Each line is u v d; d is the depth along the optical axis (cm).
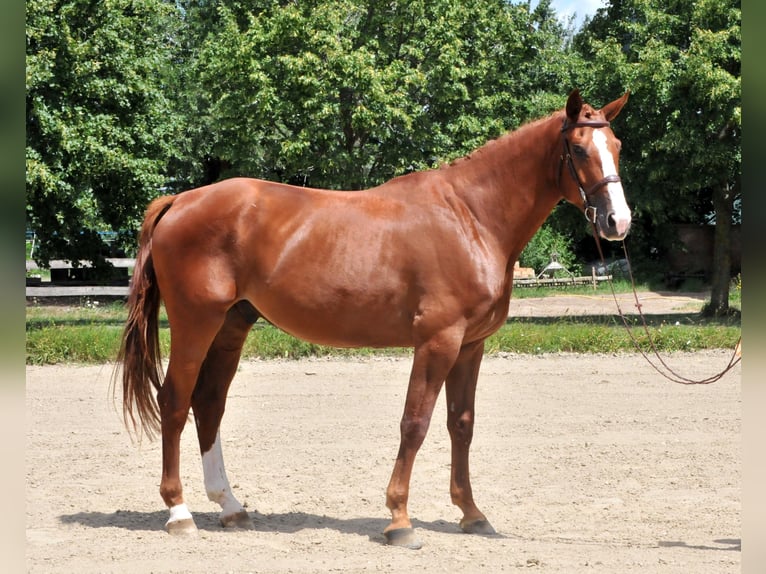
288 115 1554
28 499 570
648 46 1567
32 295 2106
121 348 523
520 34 1722
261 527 521
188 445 753
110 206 1612
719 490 605
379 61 1587
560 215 1809
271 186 521
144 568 434
